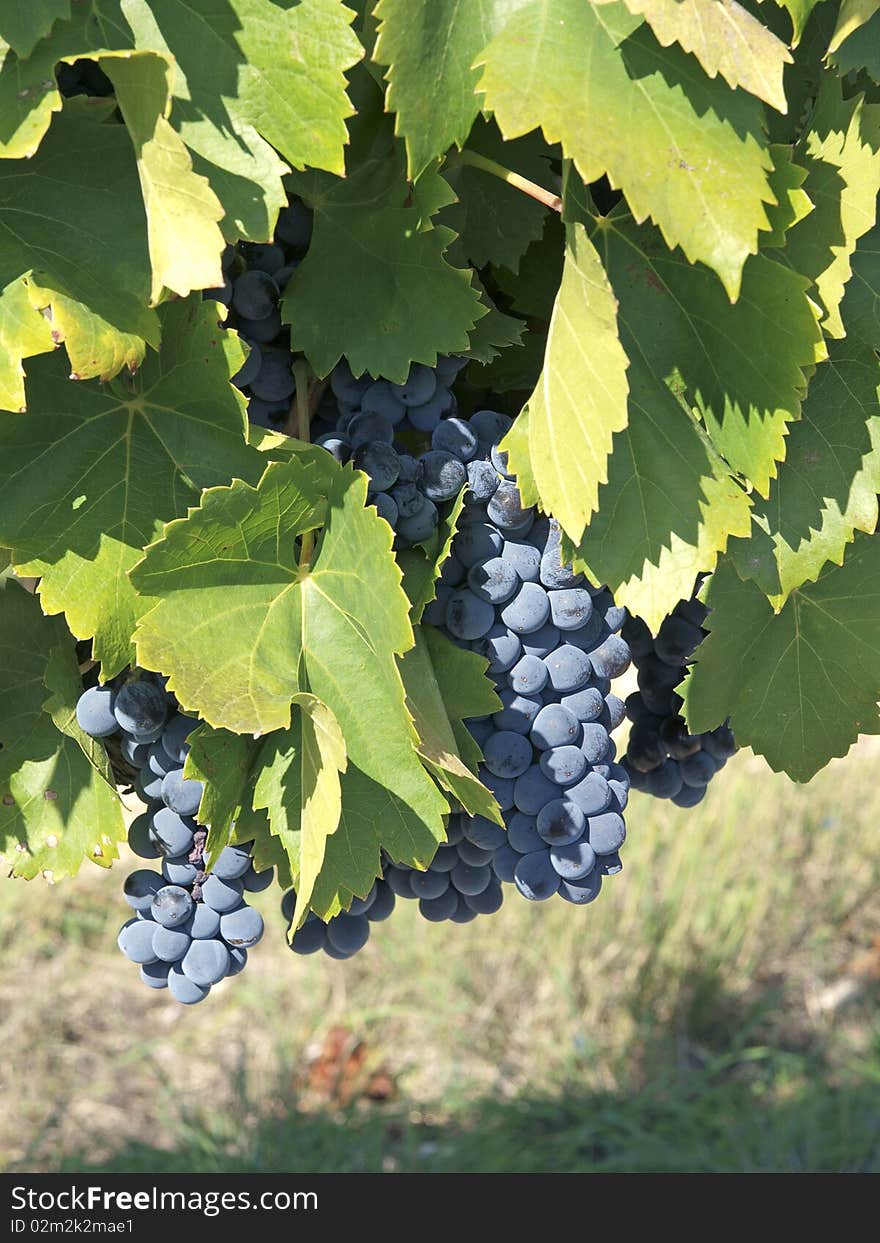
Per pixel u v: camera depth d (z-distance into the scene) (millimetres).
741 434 843
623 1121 2328
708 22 788
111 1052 2582
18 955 2732
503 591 868
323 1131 2330
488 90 791
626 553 839
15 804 878
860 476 869
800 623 903
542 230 896
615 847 894
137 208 801
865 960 2812
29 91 781
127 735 873
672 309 843
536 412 824
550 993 2641
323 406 887
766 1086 2490
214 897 884
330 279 855
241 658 817
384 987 2637
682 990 2633
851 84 877
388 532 809
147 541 822
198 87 803
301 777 826
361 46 804
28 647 880
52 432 818
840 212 845
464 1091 2443
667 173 795
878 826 2961
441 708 853
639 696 976
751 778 2945
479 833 885
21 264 790
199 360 823
